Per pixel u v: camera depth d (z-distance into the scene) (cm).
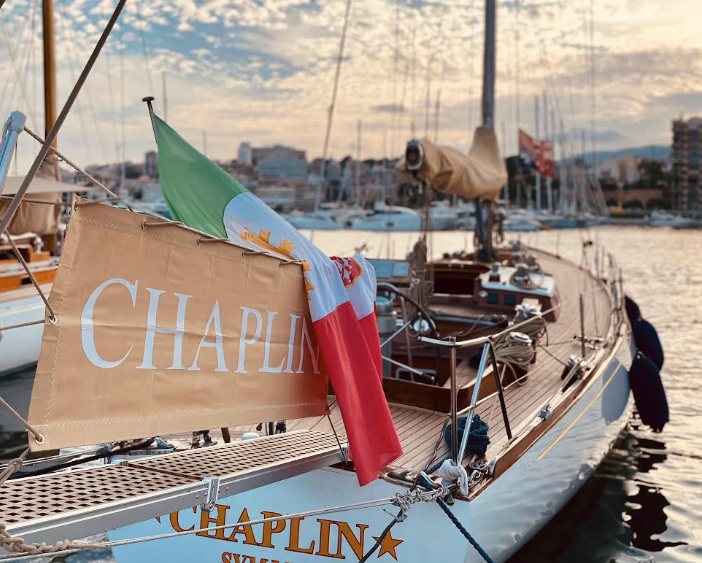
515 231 3155
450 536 367
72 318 262
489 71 1227
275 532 397
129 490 312
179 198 394
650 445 845
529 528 480
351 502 385
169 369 302
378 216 5631
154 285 293
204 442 459
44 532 266
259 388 350
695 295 2334
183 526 414
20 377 1074
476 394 409
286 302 363
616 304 920
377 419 374
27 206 1181
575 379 608
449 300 910
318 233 5775
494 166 1075
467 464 405
